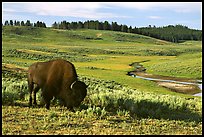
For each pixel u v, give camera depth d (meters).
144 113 14.73
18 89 17.84
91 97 17.16
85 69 64.19
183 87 47.38
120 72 63.56
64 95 13.70
